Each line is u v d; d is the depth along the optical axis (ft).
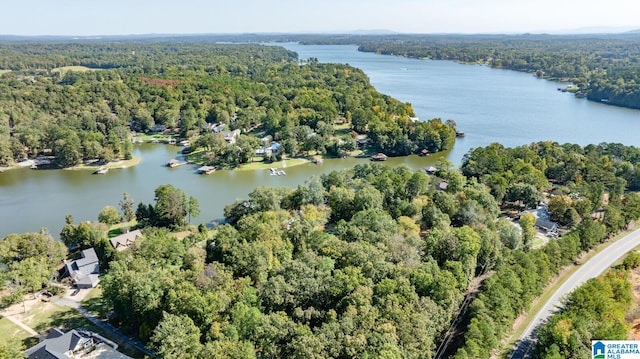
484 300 294.46
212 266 310.04
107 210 483.10
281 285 291.17
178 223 479.82
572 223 471.62
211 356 240.94
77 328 310.04
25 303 341.62
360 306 266.98
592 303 289.94
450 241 348.59
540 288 328.29
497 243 375.25
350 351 239.50
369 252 321.52
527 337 298.35
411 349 250.16
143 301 286.46
